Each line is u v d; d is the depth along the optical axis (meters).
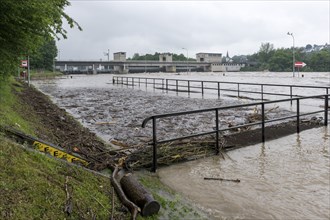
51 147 6.61
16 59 10.48
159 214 4.88
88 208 4.20
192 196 5.99
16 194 3.79
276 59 146.00
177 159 8.02
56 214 3.78
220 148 8.88
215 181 6.72
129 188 5.09
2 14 8.02
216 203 5.69
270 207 5.52
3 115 8.50
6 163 4.40
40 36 9.73
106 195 4.95
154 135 7.31
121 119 15.43
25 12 8.24
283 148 9.10
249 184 6.52
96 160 7.29
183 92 32.16
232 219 5.12
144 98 26.22
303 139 10.08
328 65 129.25
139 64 137.50
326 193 6.00
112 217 4.20
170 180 6.81
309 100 22.69
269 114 16.34
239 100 23.80
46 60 105.25
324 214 5.24
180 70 179.00
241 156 8.43
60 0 10.36
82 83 54.81
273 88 36.00
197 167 7.62
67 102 23.67
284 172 7.15
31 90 29.27
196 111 8.05
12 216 3.40
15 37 9.11
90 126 13.60
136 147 8.14
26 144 6.00
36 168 4.73
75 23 10.42
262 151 8.84
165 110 18.59
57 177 4.75
